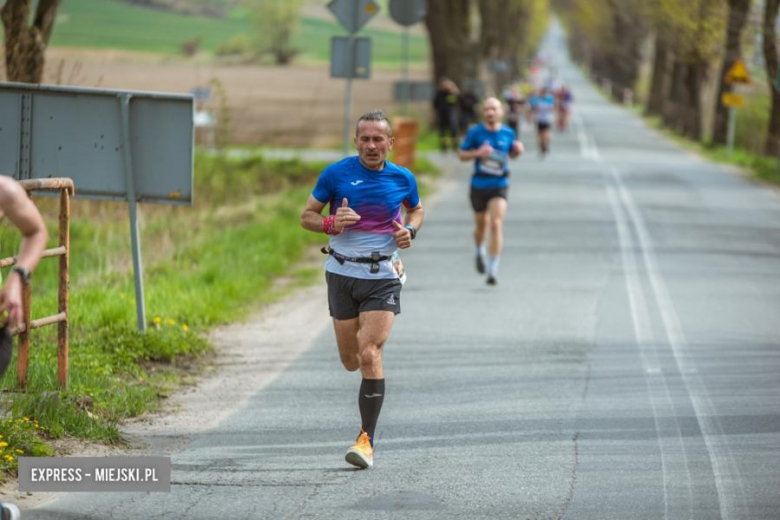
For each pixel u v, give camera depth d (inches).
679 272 1879.9
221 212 2439.7
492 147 1716.3
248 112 6535.4
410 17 2930.6
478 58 5821.9
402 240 873.5
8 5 1728.6
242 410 1048.2
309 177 3267.7
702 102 5944.9
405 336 1390.3
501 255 2038.6
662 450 908.6
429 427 986.7
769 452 903.1
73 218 2117.4
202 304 1466.5
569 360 1258.0
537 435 956.0
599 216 2600.9
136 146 1186.0
